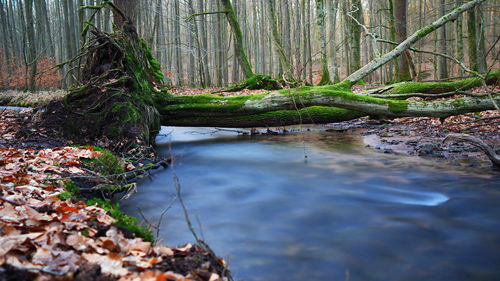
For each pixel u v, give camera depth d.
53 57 28.39
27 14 24.75
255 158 7.54
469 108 8.44
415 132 9.60
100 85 7.81
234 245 3.42
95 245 2.41
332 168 6.52
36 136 6.98
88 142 7.03
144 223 3.88
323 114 10.18
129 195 4.82
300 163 7.01
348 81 9.45
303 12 27.97
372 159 7.10
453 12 9.28
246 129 11.87
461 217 4.08
